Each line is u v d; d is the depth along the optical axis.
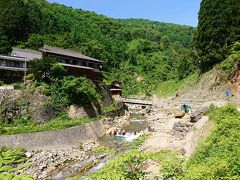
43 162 27.88
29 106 38.88
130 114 57.62
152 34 153.25
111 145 33.50
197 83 57.56
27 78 43.72
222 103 32.34
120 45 127.50
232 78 41.75
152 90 89.56
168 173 9.13
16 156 28.52
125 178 7.79
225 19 49.16
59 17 109.31
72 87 42.09
